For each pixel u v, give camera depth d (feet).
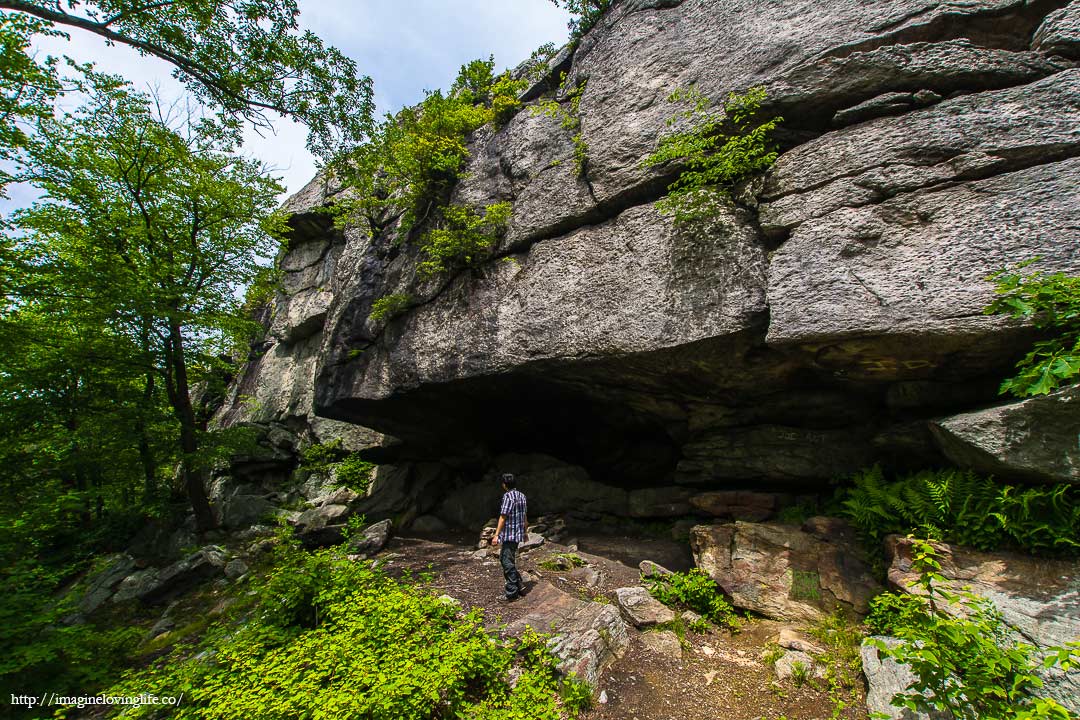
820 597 17.07
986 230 14.69
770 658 14.99
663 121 23.24
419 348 31.58
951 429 14.94
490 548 27.32
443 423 38.17
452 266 30.66
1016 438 13.58
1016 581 12.81
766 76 20.35
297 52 29.91
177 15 26.27
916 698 8.90
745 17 22.20
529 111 30.83
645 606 17.87
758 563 18.98
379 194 42.39
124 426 41.83
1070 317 11.46
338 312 41.37
